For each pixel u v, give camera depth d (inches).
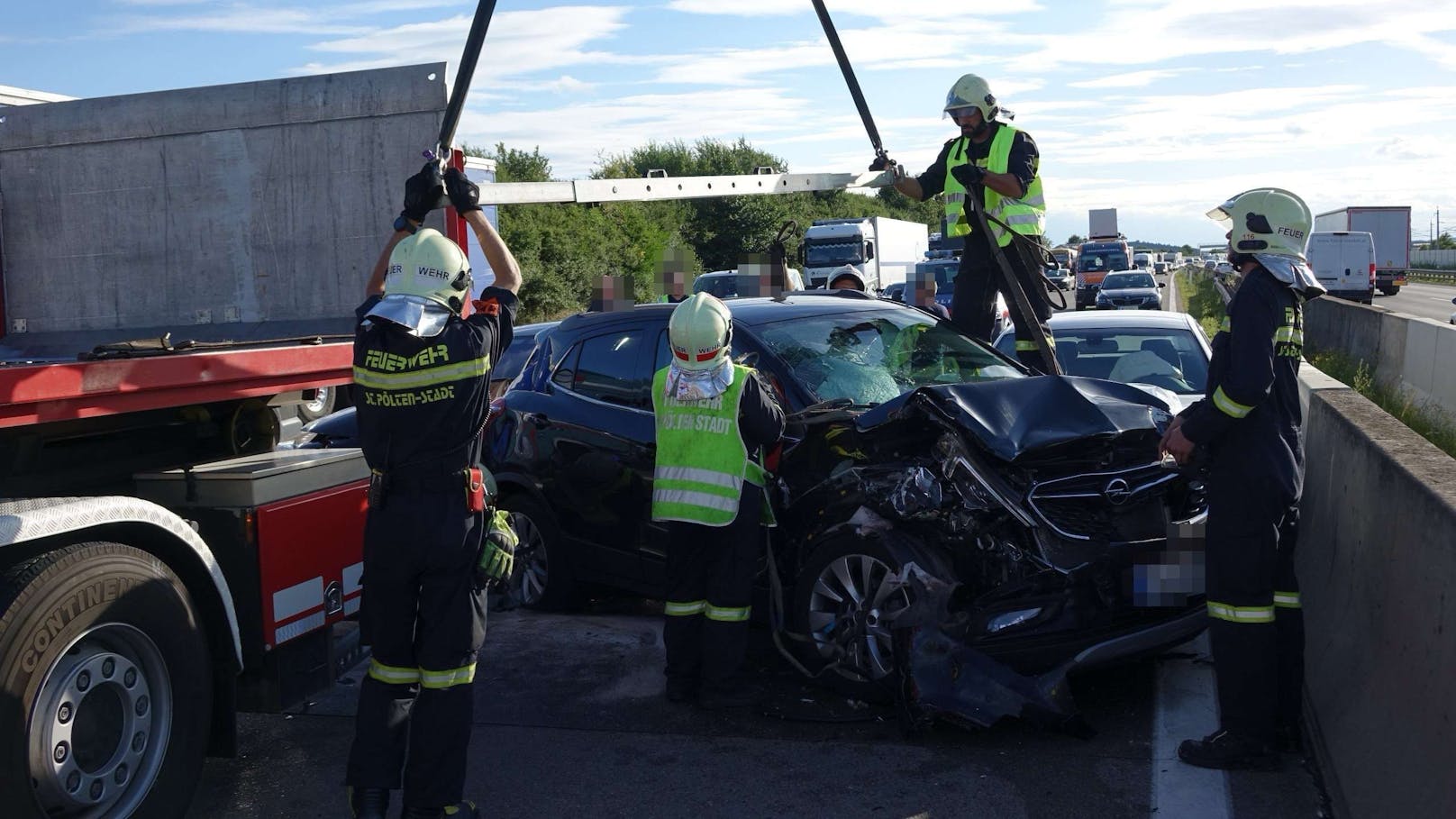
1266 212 162.6
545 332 272.8
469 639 149.6
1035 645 178.2
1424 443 167.3
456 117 164.1
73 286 231.9
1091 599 180.1
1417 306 1620.3
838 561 194.9
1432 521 133.5
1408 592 141.5
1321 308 868.0
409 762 149.6
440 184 161.6
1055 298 253.0
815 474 204.5
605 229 1346.0
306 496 168.2
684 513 188.9
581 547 245.0
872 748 178.7
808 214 1520.7
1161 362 309.9
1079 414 186.5
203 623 154.1
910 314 252.2
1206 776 163.9
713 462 188.5
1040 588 179.5
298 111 216.7
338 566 174.1
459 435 148.2
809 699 198.7
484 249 162.1
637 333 243.6
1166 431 183.0
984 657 178.1
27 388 129.6
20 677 123.5
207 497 159.2
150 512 142.8
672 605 198.4
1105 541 180.5
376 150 214.2
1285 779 161.9
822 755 176.7
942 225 255.4
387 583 147.3
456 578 148.4
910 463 192.9
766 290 279.9
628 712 197.3
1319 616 192.5
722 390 188.2
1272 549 163.5
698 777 170.4
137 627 138.9
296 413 195.2
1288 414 166.6
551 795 165.6
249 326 223.5
